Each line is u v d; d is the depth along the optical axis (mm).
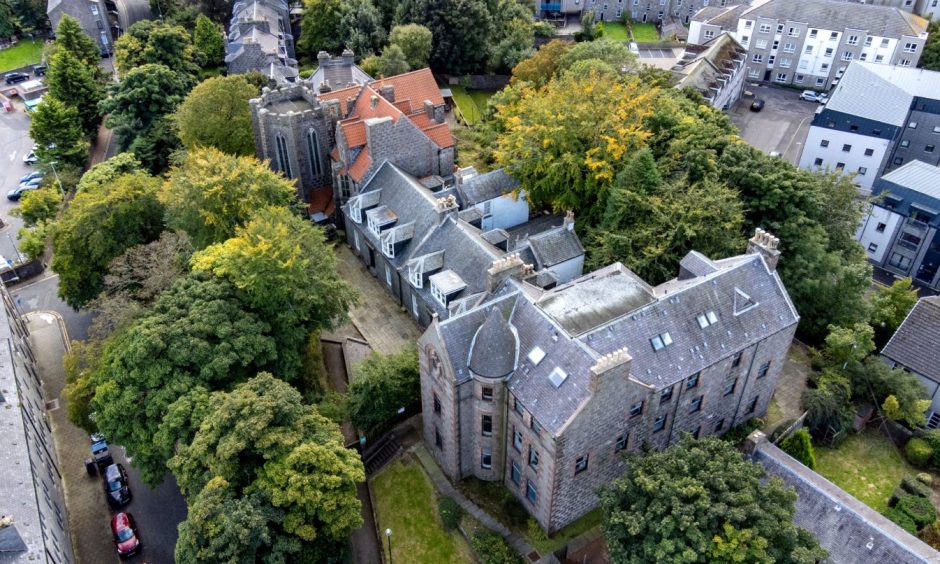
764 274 58562
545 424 47469
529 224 85188
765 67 146500
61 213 91000
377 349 71375
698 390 54781
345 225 86438
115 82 105250
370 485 57625
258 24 125938
